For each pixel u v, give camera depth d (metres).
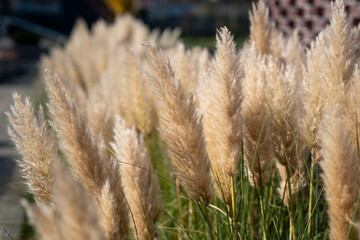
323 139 0.97
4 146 2.99
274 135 1.28
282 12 3.32
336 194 0.96
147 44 1.12
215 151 1.24
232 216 1.26
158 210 1.25
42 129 1.11
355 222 0.97
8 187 2.08
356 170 0.96
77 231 0.69
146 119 1.86
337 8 1.17
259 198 1.38
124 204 1.12
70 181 0.70
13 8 18.97
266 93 1.27
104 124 1.65
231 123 1.18
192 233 1.58
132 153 1.20
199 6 18.44
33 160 1.10
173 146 1.15
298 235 1.34
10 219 1.80
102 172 1.12
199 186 1.17
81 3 19.41
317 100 1.20
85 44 4.83
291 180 1.34
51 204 1.09
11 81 7.71
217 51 1.18
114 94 2.02
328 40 1.20
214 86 1.19
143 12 18.53
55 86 1.10
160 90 1.12
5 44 14.88
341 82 1.15
